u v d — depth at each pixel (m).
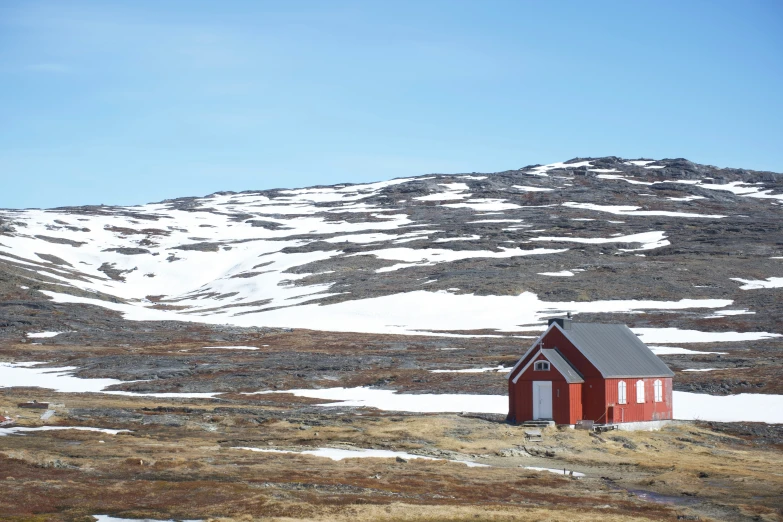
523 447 57.91
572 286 186.38
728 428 70.06
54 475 42.22
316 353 129.25
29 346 136.88
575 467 52.47
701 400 82.81
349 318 173.62
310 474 44.81
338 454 53.66
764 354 112.44
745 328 138.75
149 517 34.03
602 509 38.47
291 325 167.62
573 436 61.75
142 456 49.19
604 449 58.69
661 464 53.06
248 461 48.78
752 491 44.56
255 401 89.44
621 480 48.00
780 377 90.94
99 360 120.25
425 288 193.62
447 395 90.44
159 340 146.25
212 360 120.38
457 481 44.72
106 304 181.50
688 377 94.06
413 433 62.19
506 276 199.75
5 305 168.00
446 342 138.88
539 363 67.88
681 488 45.34
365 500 38.09
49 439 56.25
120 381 106.50
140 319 168.25
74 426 65.44
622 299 175.75
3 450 47.62
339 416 73.12
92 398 88.12
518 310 172.50
